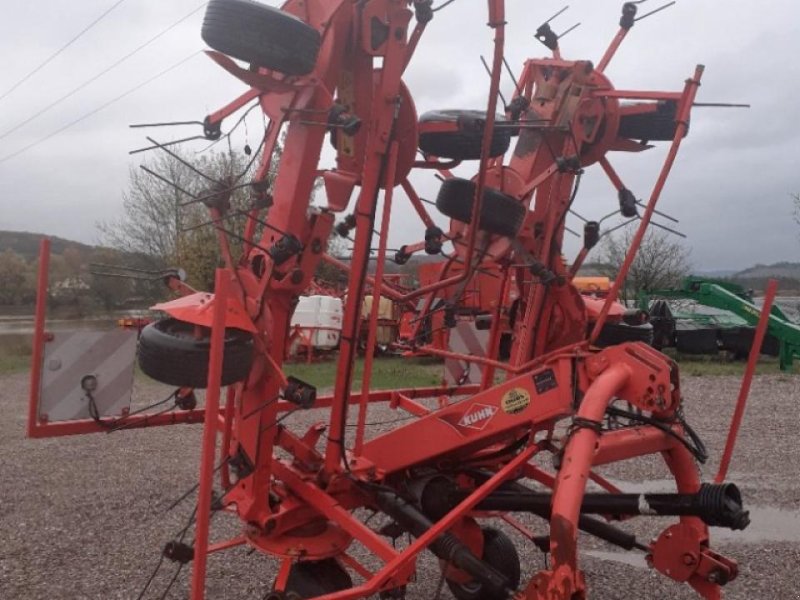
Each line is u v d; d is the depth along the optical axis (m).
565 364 4.06
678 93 4.20
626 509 4.29
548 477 4.90
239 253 4.48
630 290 24.44
